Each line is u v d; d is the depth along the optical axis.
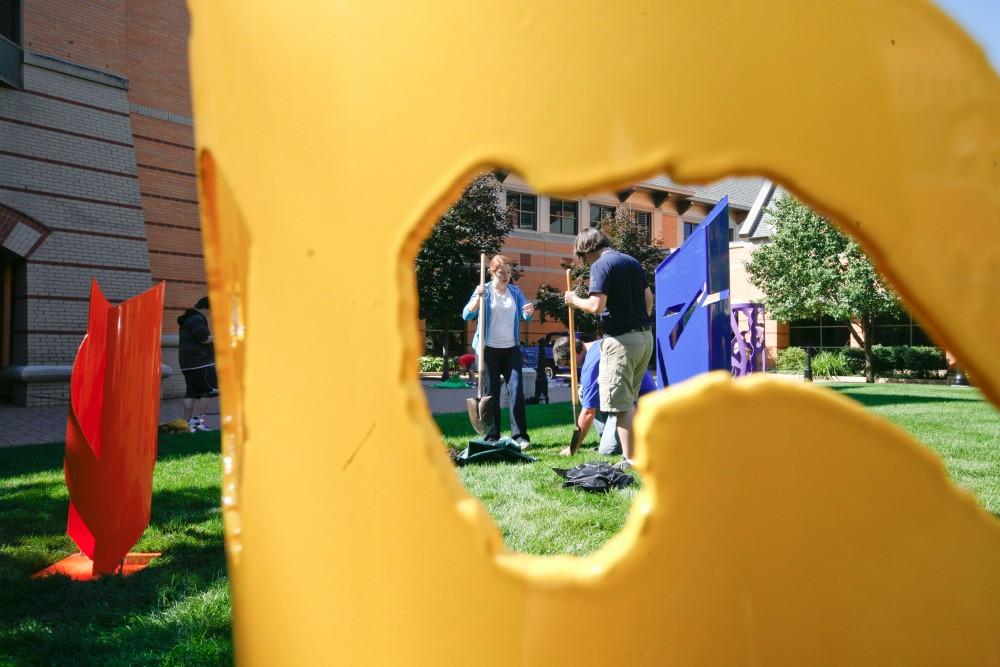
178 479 4.41
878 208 0.77
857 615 0.76
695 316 5.03
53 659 1.96
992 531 0.79
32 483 4.41
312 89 0.87
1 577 2.61
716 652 0.75
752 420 0.75
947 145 0.78
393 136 0.82
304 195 0.87
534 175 0.78
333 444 0.86
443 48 0.80
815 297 20.47
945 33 0.79
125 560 2.83
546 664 0.78
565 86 0.77
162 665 1.93
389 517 0.83
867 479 0.77
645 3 0.76
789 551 0.76
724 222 4.91
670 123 0.76
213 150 0.99
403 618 0.82
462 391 15.41
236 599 1.02
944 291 0.78
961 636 0.78
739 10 0.76
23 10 12.16
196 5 1.04
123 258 13.06
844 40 0.76
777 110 0.76
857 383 18.72
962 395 11.61
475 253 21.56
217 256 1.08
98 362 2.85
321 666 0.86
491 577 0.80
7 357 12.48
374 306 0.83
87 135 12.77
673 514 0.75
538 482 3.96
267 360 0.91
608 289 4.29
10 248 11.74
